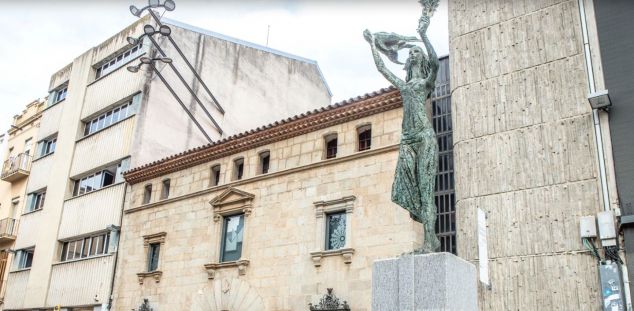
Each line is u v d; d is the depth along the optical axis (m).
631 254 14.48
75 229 31.52
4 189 41.03
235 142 24.42
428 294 8.47
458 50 19.39
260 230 22.25
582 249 15.35
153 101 30.75
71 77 37.69
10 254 37.25
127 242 27.84
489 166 17.55
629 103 15.59
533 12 18.14
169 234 25.84
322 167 21.20
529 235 16.28
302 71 39.91
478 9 19.41
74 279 30.00
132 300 26.09
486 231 16.97
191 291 23.69
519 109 17.52
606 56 16.28
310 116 22.00
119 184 29.59
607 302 14.41
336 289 19.14
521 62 17.92
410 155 9.84
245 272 22.05
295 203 21.52
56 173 35.03
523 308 15.78
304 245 20.59
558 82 17.03
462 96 18.78
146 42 31.41
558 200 16.09
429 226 9.27
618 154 15.42
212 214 24.36
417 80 10.33
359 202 19.69
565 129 16.53
